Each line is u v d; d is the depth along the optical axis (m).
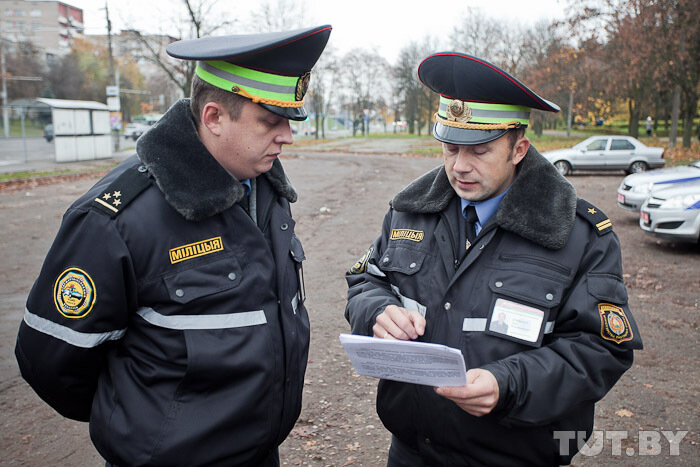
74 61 67.62
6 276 6.60
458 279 1.76
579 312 1.64
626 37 24.41
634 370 4.32
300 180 16.77
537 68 38.50
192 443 1.55
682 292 6.21
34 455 3.24
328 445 3.37
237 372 1.59
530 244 1.72
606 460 3.21
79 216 1.54
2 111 56.53
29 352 1.58
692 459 3.21
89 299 1.50
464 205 1.84
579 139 42.34
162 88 59.56
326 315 5.51
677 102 29.52
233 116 1.55
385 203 12.13
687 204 7.80
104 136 24.56
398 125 89.69
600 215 1.76
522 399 1.55
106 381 1.66
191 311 1.56
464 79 1.63
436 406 1.72
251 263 1.65
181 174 1.54
